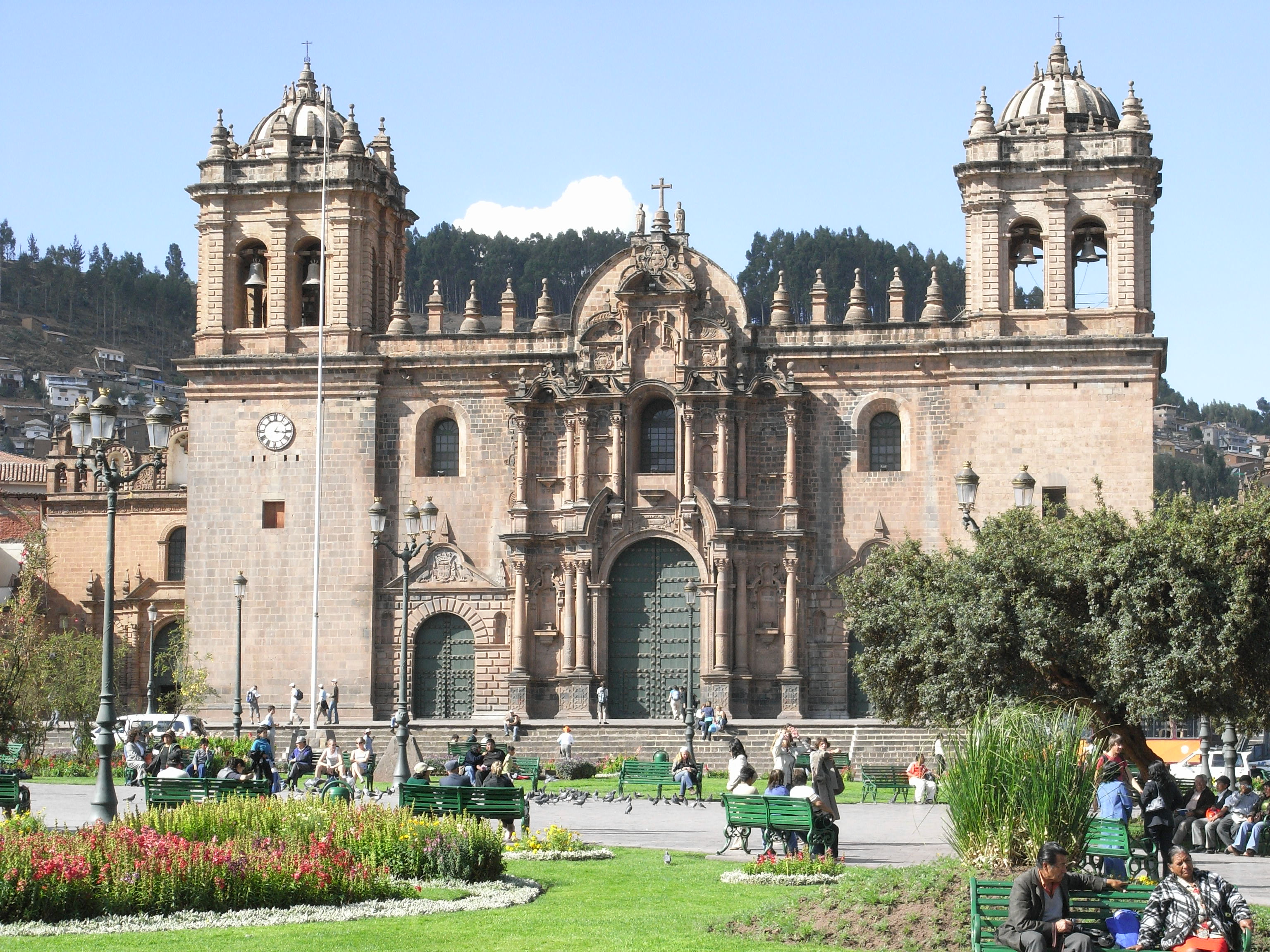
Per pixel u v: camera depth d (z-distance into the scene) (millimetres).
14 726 68812
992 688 52844
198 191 91500
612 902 33031
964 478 56750
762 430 87250
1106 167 84500
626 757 76062
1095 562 51344
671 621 86938
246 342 90812
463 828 35719
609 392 87250
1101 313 84438
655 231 88750
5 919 29750
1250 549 49750
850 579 59906
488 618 88000
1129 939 26203
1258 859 41500
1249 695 50094
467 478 89125
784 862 36500
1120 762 36219
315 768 66250
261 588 88188
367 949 27500
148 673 104938
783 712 84875
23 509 138500
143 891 30719
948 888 28500
